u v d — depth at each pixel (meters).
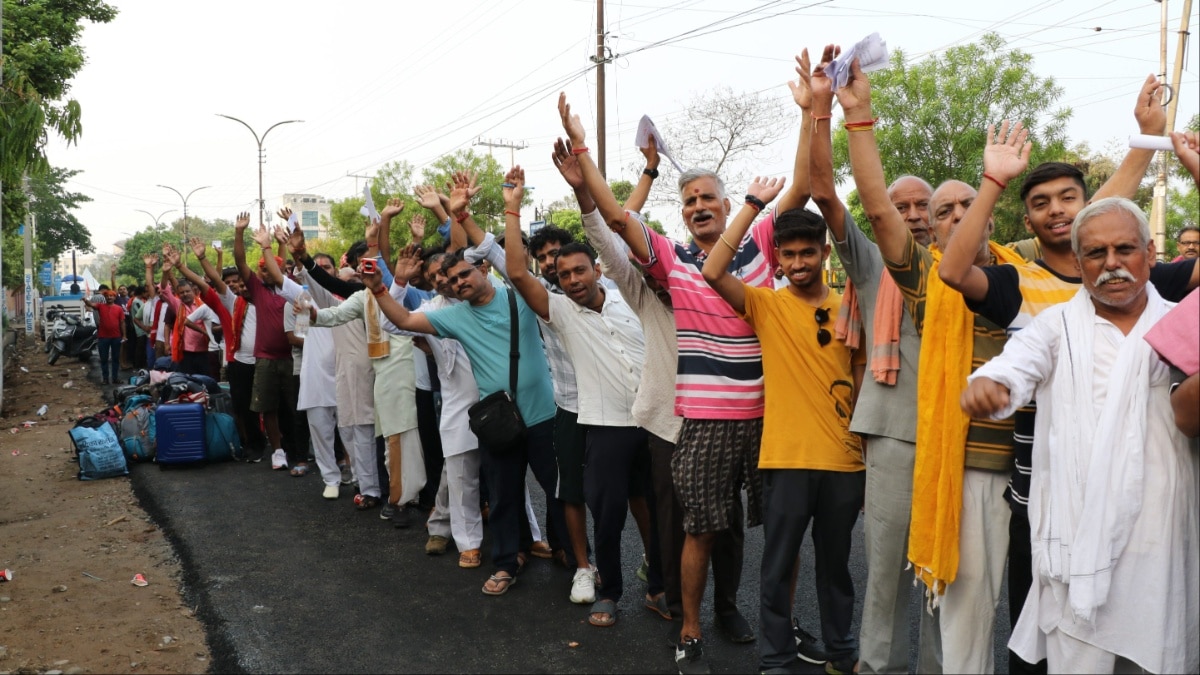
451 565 5.59
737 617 4.36
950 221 3.61
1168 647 2.69
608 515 4.47
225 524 6.60
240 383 8.95
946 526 3.10
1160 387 2.73
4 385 16.81
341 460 8.34
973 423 3.14
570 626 4.59
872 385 3.59
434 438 6.62
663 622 4.64
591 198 4.20
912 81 20.77
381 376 6.22
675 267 4.07
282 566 5.61
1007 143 2.99
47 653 4.32
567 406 4.86
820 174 3.47
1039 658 2.98
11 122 8.98
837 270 17.22
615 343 4.52
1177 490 2.71
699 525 3.90
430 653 4.28
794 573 3.92
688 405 3.99
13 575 5.56
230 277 9.30
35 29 19.53
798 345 3.75
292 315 8.01
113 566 5.74
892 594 3.56
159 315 14.87
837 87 3.24
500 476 5.01
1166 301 2.91
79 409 13.63
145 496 7.62
